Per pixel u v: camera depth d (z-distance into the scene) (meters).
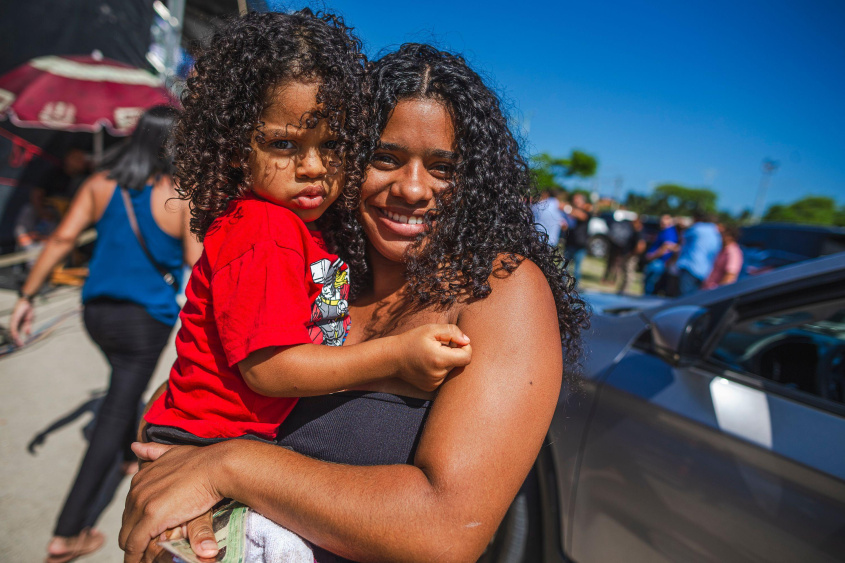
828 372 1.94
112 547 2.44
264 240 0.99
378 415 0.99
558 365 0.93
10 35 5.87
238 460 0.94
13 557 2.29
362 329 1.19
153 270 2.30
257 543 0.92
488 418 0.85
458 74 1.04
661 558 1.67
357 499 0.84
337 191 1.09
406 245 1.08
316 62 1.00
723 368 1.78
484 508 0.82
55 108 5.52
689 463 1.65
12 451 3.00
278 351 0.94
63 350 4.42
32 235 6.24
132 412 2.35
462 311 0.98
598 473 1.89
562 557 1.97
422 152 1.03
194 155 1.07
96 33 6.25
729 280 7.22
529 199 1.21
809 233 8.30
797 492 1.43
